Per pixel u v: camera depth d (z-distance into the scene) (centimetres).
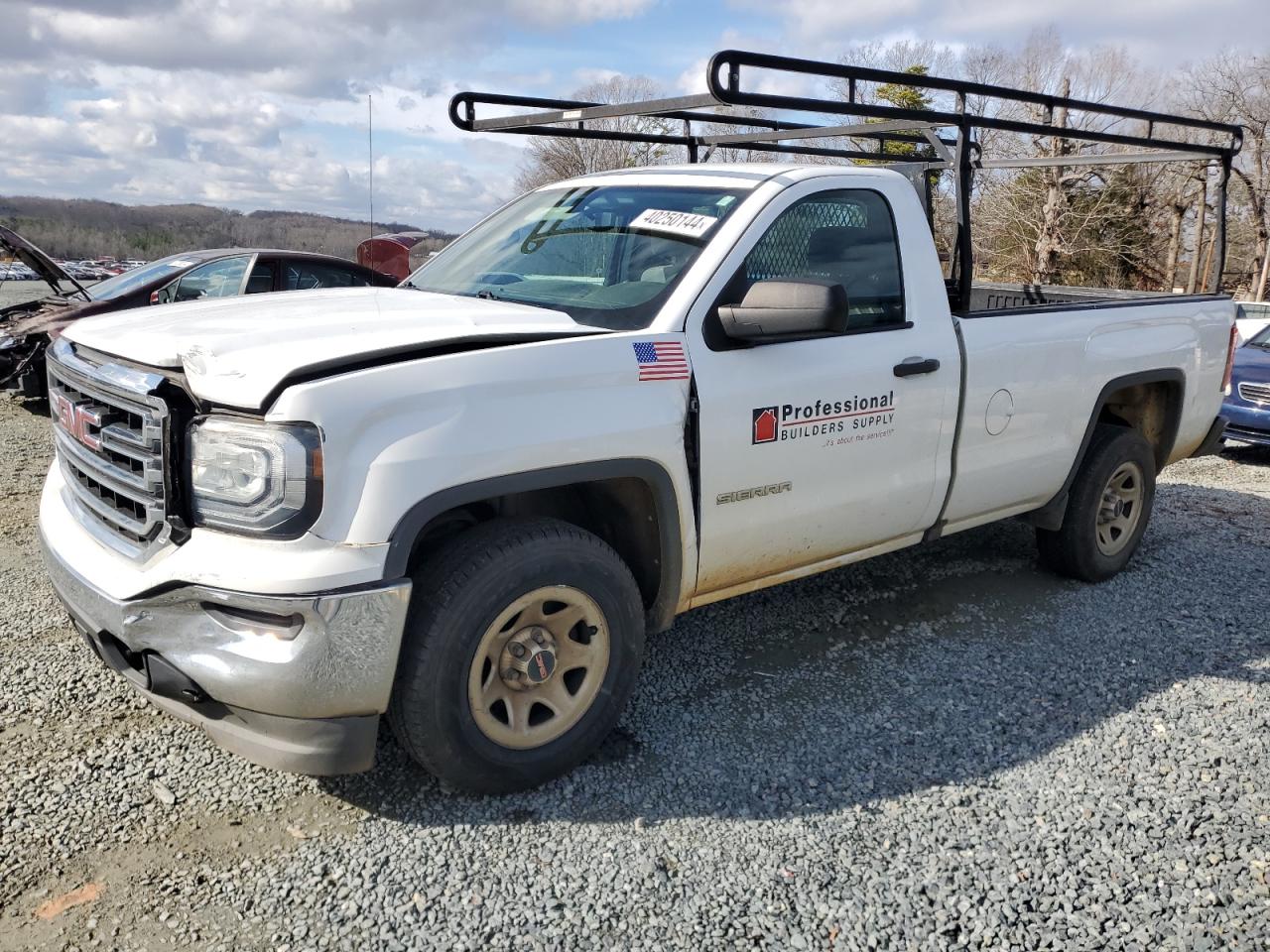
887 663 408
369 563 253
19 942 236
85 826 281
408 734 279
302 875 263
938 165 532
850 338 370
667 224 359
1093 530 494
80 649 394
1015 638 438
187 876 262
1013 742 346
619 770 320
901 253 395
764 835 287
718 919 251
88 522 306
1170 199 3556
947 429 407
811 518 365
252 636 255
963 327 410
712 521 334
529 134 491
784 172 374
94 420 289
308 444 247
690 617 451
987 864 277
